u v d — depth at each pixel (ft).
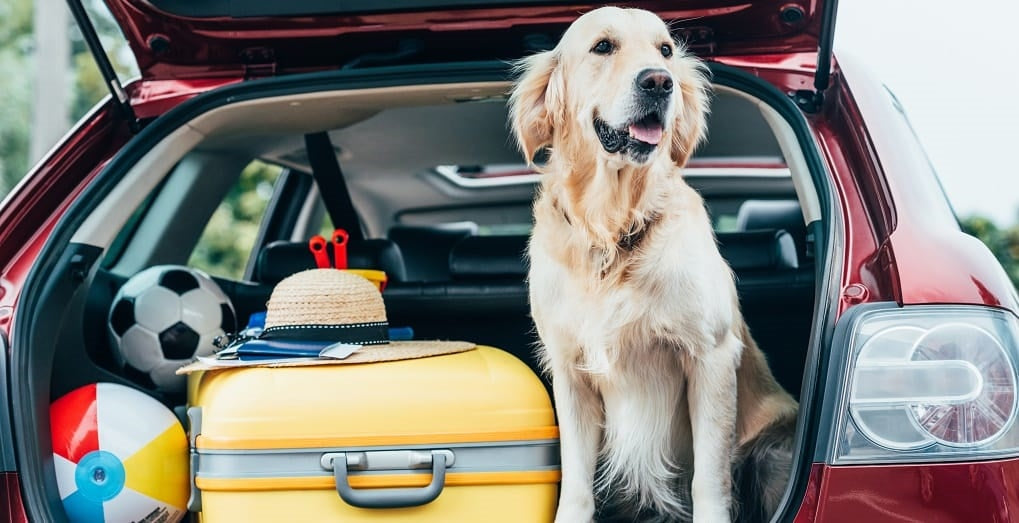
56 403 6.34
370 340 6.95
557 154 7.58
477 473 5.90
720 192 12.48
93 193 6.72
